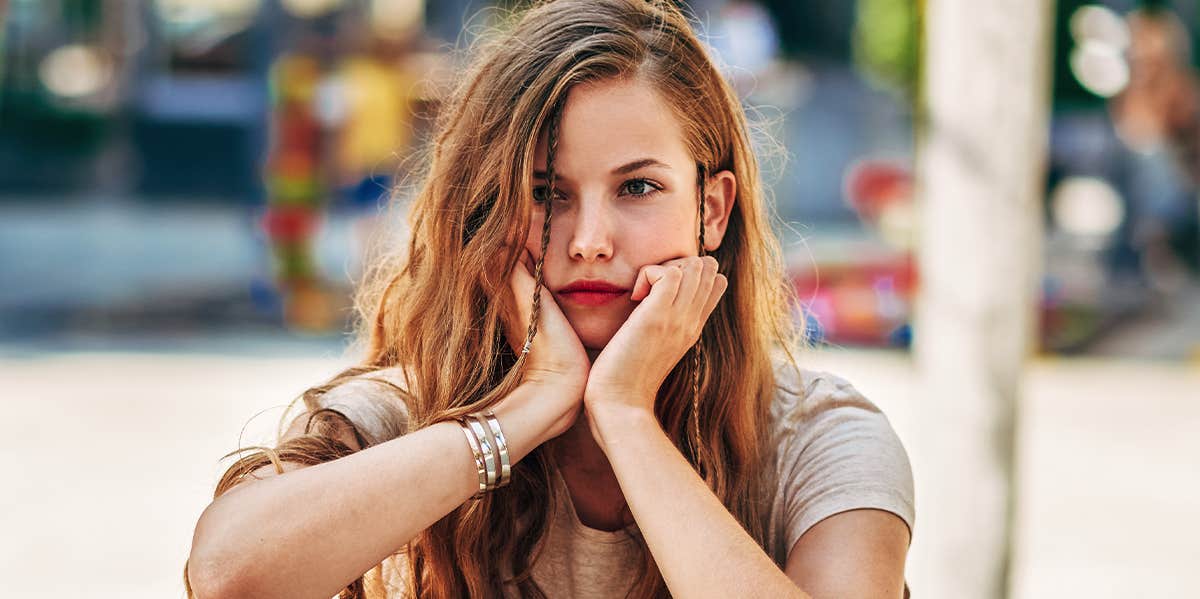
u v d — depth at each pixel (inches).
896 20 444.5
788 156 87.6
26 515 181.2
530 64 67.4
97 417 232.7
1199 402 273.3
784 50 475.5
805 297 297.9
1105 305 364.5
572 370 66.5
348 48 330.0
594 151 66.5
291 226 323.0
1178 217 397.7
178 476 200.7
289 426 70.2
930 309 111.3
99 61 489.4
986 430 109.7
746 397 71.8
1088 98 439.5
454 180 69.8
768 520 71.2
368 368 74.7
